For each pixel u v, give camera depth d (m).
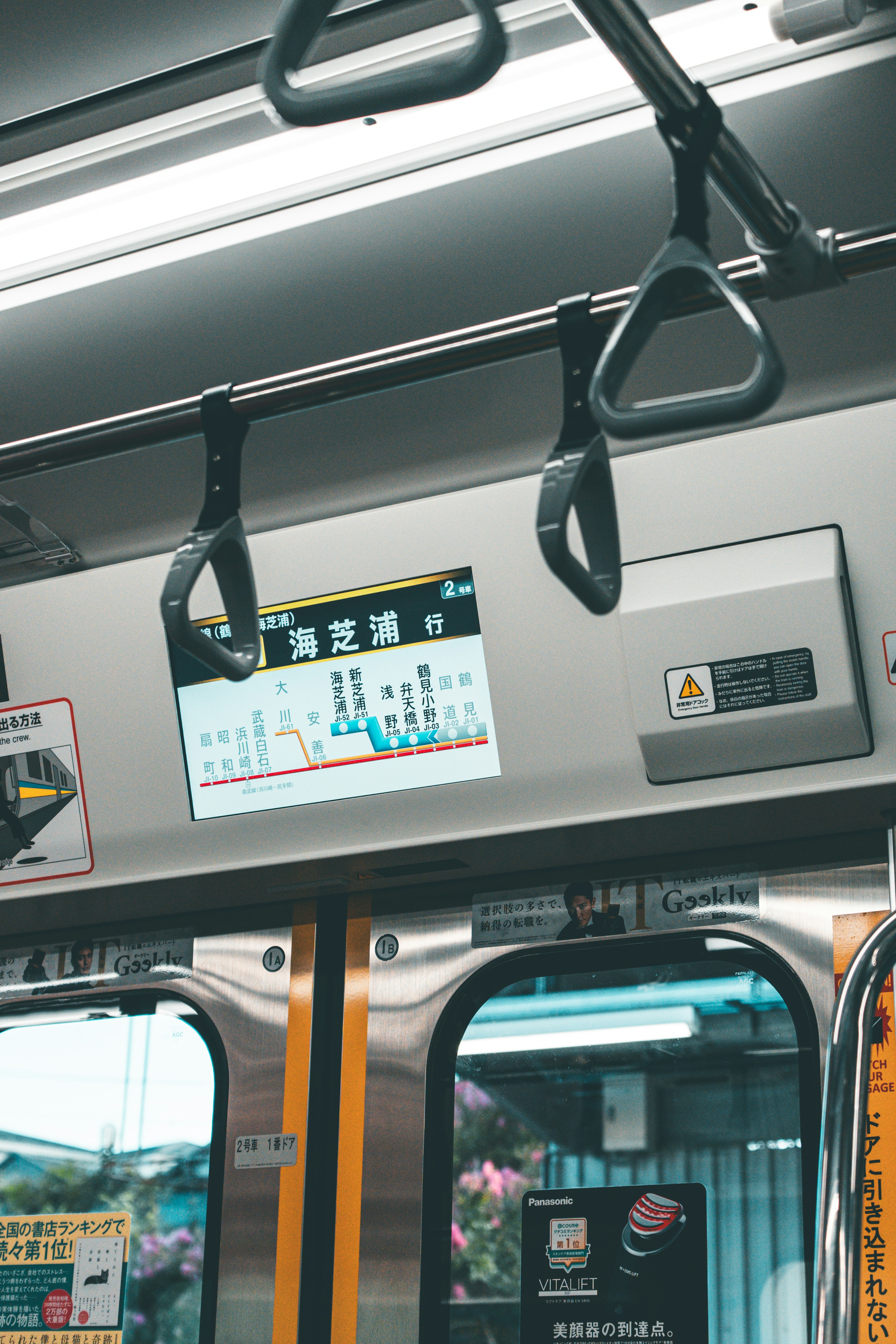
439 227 1.82
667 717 2.06
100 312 2.00
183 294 1.96
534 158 1.71
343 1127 2.43
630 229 1.82
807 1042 2.17
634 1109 2.31
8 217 1.87
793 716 1.99
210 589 2.35
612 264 1.89
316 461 2.29
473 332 1.27
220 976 2.62
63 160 1.78
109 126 1.73
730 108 1.63
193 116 1.70
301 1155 2.41
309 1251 2.34
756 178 1.06
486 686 2.19
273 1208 2.39
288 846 2.37
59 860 2.51
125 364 2.12
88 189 1.82
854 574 1.98
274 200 1.81
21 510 2.40
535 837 2.26
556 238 1.84
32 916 2.70
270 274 1.91
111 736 2.44
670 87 0.96
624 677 2.11
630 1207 2.22
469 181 1.75
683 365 2.06
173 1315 2.41
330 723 2.30
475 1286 2.26
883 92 1.60
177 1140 2.54
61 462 1.46
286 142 1.72
